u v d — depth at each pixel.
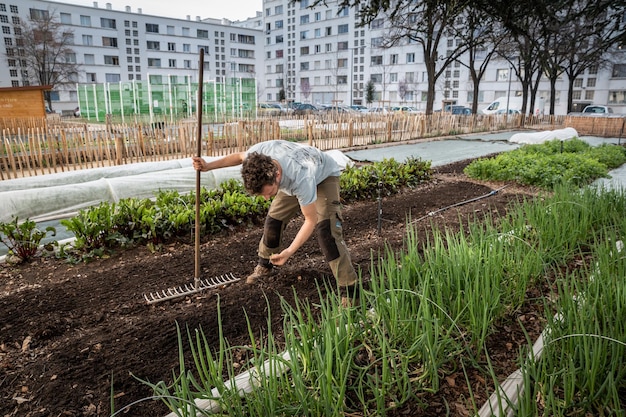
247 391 2.23
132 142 9.77
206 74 67.44
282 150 2.92
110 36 56.91
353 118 17.27
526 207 4.47
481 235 3.37
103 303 3.38
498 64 45.25
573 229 4.06
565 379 1.98
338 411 1.97
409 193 7.51
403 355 2.35
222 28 67.94
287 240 4.87
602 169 8.63
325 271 3.92
